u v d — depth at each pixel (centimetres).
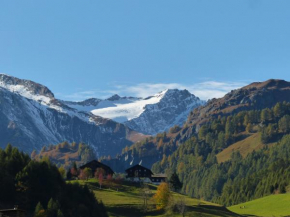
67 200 16362
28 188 16350
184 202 18262
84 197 17000
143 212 18275
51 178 16975
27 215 15112
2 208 15412
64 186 17388
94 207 16575
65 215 15275
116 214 17725
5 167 17450
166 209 18125
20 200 16050
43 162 17250
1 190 16100
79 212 15800
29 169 16825
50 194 16475
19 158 18100
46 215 14550
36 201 16188
